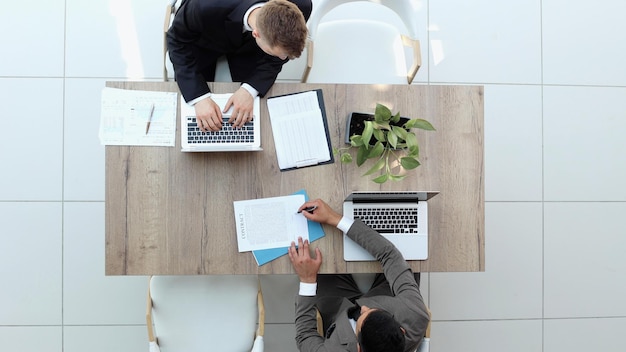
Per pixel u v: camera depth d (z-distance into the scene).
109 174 1.90
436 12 2.71
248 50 2.08
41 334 2.52
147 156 1.92
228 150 1.91
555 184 2.74
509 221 2.72
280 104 1.98
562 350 2.72
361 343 1.64
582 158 2.76
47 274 2.54
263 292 2.60
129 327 2.56
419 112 2.03
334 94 2.01
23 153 2.54
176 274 1.91
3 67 2.53
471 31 2.72
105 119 1.91
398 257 1.91
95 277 2.55
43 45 2.55
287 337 2.60
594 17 2.78
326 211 1.93
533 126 2.74
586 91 2.77
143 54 2.60
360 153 1.94
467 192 2.02
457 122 2.03
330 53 2.26
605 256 2.76
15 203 2.53
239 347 2.03
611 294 2.76
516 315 2.71
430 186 2.01
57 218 2.54
